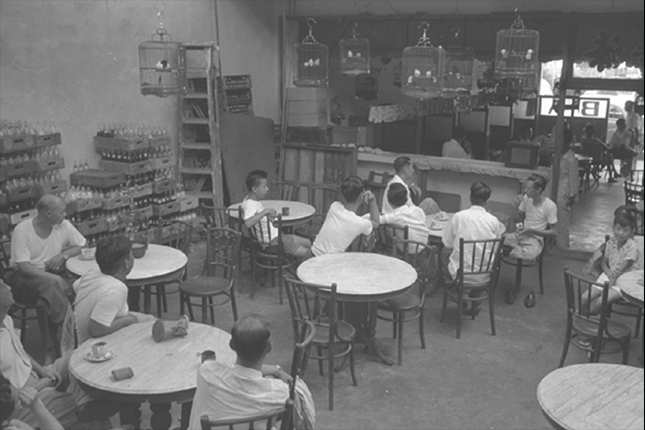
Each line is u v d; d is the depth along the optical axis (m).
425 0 9.05
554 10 8.05
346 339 4.72
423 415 4.59
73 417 3.50
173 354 3.61
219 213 8.47
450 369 5.27
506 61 8.30
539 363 5.38
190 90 9.02
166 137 8.01
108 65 7.93
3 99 6.84
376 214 6.29
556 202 8.30
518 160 8.33
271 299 6.76
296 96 9.96
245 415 2.90
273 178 9.88
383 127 12.42
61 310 5.08
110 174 7.37
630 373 3.38
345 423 4.47
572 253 8.23
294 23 10.23
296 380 3.43
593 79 7.78
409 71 8.97
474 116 13.13
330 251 5.80
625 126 13.43
